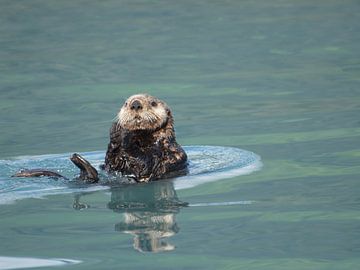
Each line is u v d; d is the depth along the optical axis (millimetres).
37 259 17844
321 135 29359
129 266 17203
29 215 21125
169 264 17281
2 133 31047
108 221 20469
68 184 23859
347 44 46156
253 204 21625
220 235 19078
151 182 24000
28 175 24281
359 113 32406
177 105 35250
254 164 25906
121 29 52594
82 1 62625
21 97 37344
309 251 17859
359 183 23266
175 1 62094
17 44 49156
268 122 31703
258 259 17453
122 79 40406
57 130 31312
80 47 47906
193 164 26000
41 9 59906
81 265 17359
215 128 31234
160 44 48031
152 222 20297
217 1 61875
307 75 39875
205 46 47375
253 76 40125
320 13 55406
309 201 21703
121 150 24594
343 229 19297
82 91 38156
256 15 55781
